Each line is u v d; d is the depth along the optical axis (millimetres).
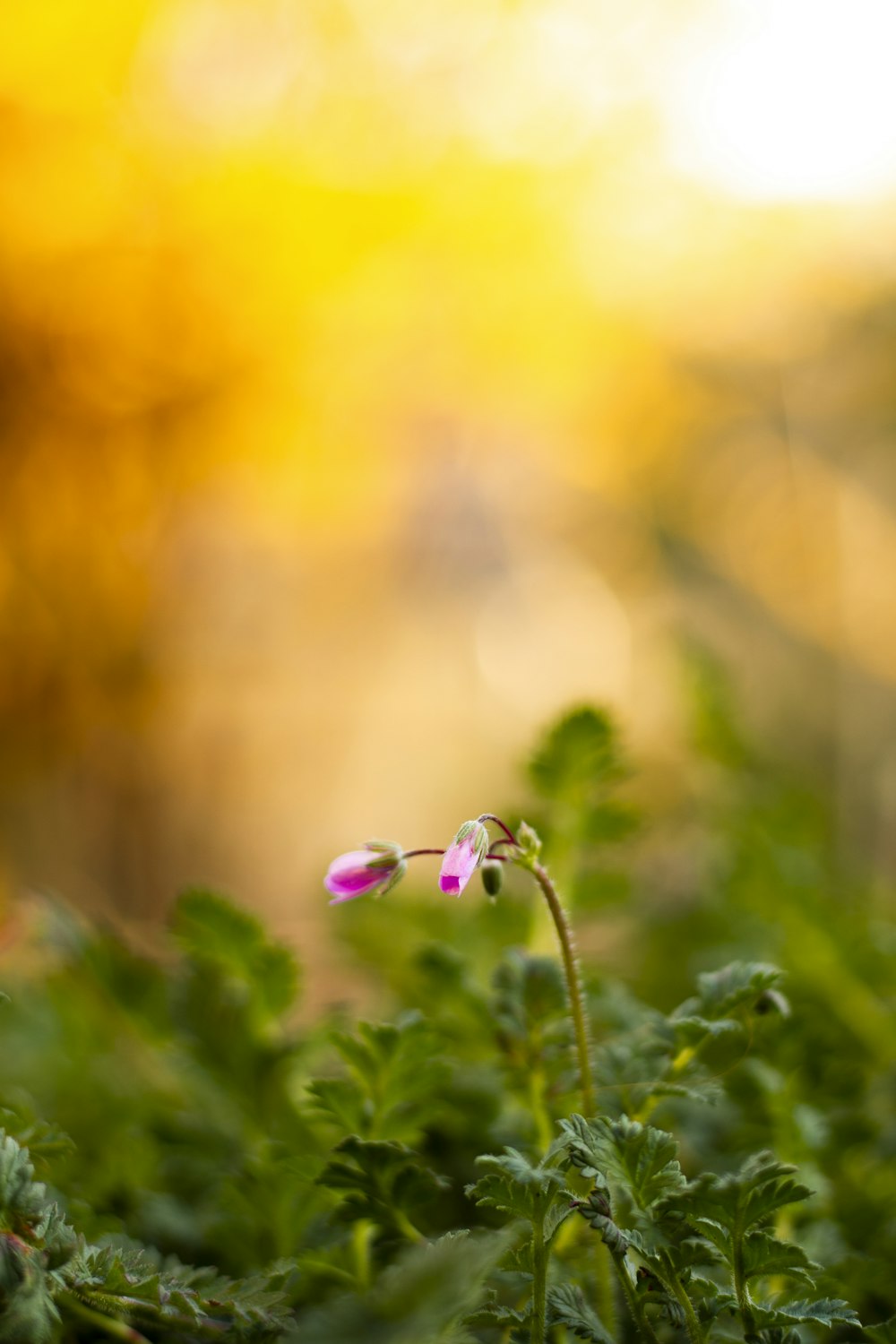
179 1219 565
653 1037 535
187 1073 603
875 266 1970
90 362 1369
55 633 1400
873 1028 644
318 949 844
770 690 2121
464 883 498
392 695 2256
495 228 1623
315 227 1458
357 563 2016
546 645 2391
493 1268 476
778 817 703
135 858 1511
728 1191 487
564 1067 534
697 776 869
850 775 1900
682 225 1821
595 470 2221
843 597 2293
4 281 1318
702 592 2412
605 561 2412
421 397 1761
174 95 1370
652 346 1979
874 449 2260
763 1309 486
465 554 2182
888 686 2197
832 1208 550
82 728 1430
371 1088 526
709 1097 520
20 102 1286
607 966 712
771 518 2326
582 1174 484
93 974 599
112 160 1339
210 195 1386
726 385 2143
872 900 808
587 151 1645
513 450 2092
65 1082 622
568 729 603
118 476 1413
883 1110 599
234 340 1436
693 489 2314
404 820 2297
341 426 1634
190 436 1449
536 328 1771
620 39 1597
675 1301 487
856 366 2141
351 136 1483
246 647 1783
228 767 1749
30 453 1364
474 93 1553
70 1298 484
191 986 573
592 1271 517
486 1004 566
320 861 849
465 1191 488
